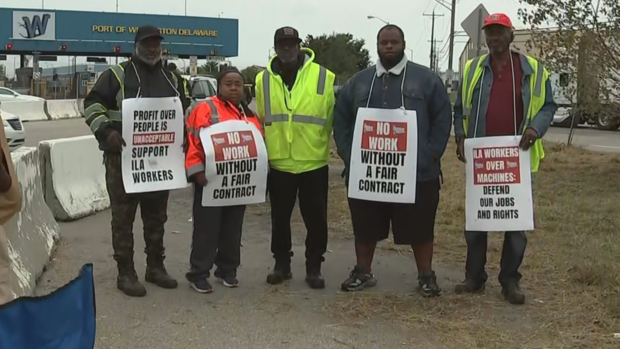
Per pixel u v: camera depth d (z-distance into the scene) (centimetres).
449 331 497
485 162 553
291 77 575
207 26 4869
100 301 550
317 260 600
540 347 470
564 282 611
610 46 1170
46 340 298
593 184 1173
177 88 577
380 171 550
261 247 752
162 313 528
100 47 4719
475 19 1390
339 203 997
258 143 573
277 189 582
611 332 494
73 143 902
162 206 591
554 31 1229
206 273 582
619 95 1205
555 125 2994
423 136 551
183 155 571
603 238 759
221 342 474
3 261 383
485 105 551
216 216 574
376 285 612
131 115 545
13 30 4556
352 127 575
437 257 709
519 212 548
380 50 547
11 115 1477
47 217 715
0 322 285
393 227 571
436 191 564
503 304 555
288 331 496
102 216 895
